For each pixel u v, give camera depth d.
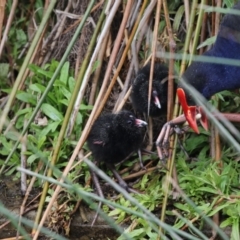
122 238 6.89
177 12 8.37
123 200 7.34
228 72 7.51
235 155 7.73
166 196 6.71
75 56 8.91
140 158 7.91
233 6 7.46
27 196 7.51
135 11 8.29
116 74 7.76
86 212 7.41
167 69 8.04
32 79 8.75
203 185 7.30
